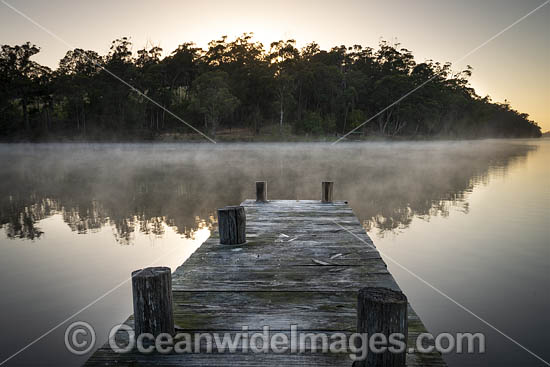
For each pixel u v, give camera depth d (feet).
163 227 33.22
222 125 255.09
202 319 10.28
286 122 247.09
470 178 70.18
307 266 14.73
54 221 35.47
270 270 14.26
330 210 27.20
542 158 136.46
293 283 12.91
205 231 31.83
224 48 284.00
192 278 13.42
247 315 10.50
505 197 48.14
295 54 264.72
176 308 10.98
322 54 290.97
